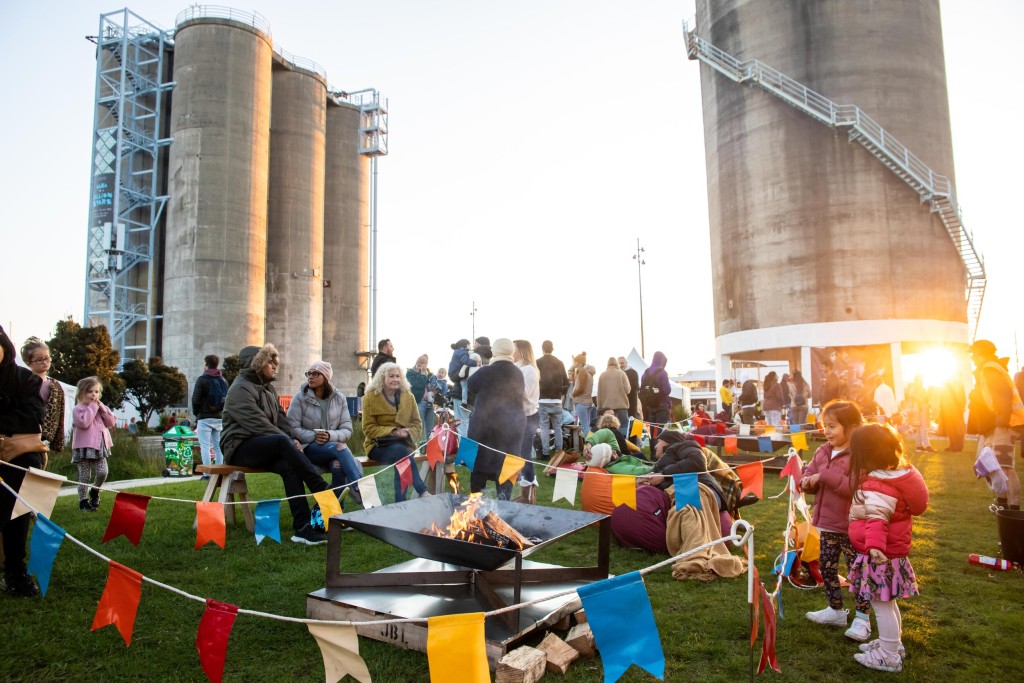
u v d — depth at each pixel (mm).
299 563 5254
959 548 5824
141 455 12172
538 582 4242
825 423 4117
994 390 6691
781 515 7484
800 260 30219
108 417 7684
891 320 28672
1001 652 3629
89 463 7453
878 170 29594
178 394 29484
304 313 48750
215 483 6273
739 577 4961
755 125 32125
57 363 24812
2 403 4125
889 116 29844
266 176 45625
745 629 3912
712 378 57312
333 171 56344
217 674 2377
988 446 6812
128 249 43031
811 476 4133
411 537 3828
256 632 3832
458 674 2178
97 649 3580
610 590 2336
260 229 44469
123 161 43406
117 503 3527
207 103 42906
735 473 6598
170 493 8680
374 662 3422
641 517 5742
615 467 7535
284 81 50156
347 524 4121
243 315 42438
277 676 3295
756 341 31375
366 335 57094
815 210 30125
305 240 49500
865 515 3479
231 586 4637
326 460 6672
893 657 3418
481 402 7039
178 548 5637
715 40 34625
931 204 29328
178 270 41688
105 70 44438
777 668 2586
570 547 5973
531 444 8211
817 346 29438
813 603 4410
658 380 13836
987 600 4453
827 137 30234
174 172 42844
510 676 3115
